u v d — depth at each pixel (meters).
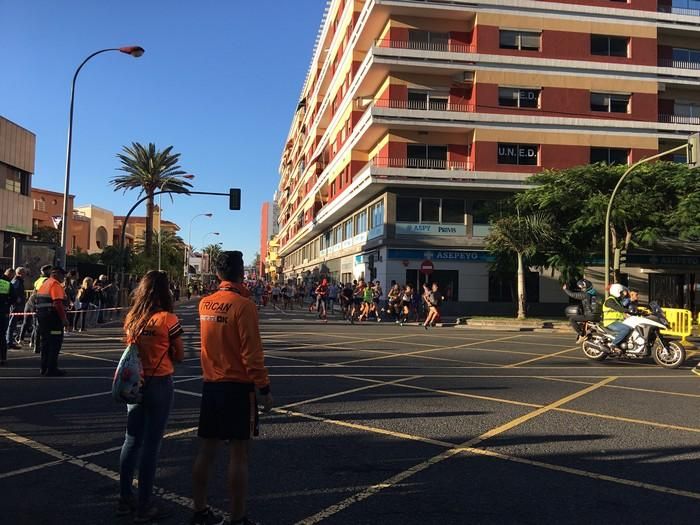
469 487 4.79
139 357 4.17
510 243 25.67
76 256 51.88
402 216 31.02
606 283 20.09
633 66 32.53
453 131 31.41
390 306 27.45
